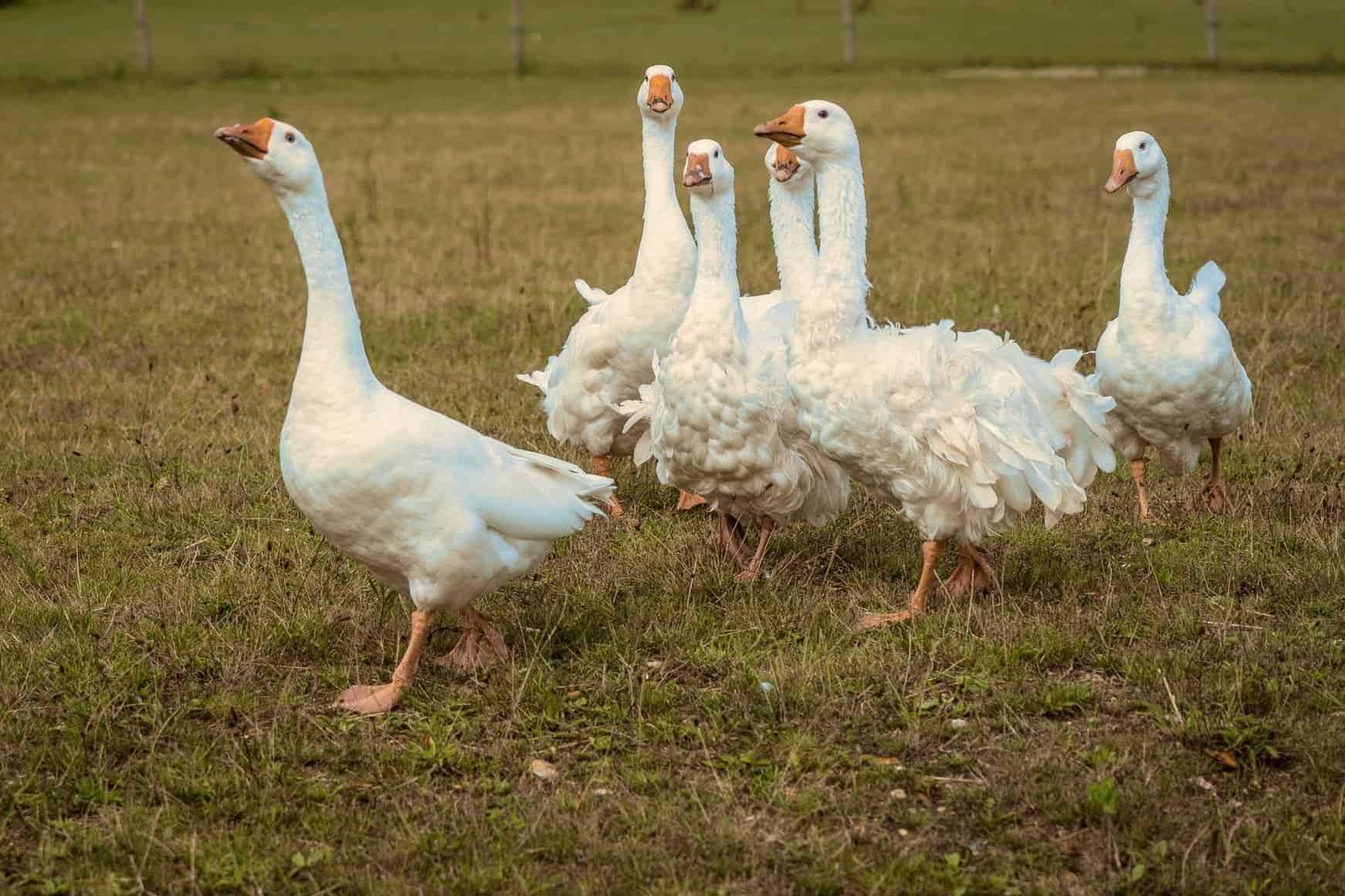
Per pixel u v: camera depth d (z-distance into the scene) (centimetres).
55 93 2527
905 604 559
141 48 2812
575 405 673
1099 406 561
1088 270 1141
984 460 520
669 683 481
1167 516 645
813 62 2986
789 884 375
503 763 438
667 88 644
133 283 1151
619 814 405
